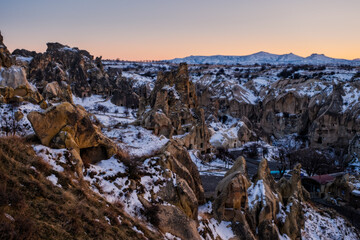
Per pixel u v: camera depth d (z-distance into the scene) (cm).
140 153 3419
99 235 1516
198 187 3005
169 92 7769
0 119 3177
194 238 2134
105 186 2145
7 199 1341
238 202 2817
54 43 16175
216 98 16575
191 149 7500
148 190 2327
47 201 1529
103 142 2438
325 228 4047
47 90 6219
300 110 14338
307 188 6688
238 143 10975
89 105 12450
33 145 2042
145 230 1880
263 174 3372
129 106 12975
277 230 2914
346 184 6106
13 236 1147
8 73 4506
